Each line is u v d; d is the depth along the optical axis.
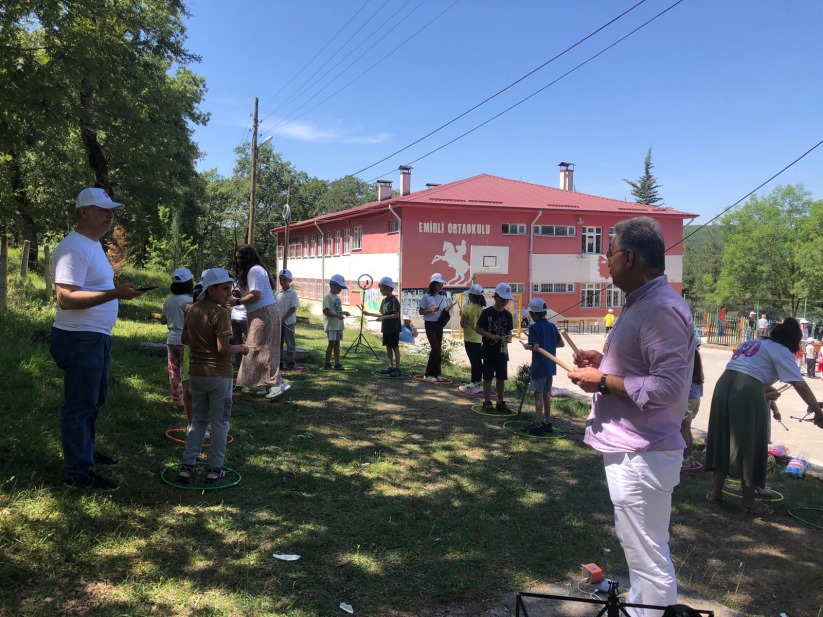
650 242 2.59
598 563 3.90
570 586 3.57
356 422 7.03
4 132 6.95
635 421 2.58
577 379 2.66
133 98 10.96
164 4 12.44
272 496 4.56
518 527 4.41
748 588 3.83
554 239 32.41
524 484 5.38
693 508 5.26
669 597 2.58
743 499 5.28
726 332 31.36
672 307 2.50
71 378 4.04
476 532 4.26
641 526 2.58
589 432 2.79
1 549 3.19
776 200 45.97
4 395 5.52
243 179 59.81
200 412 4.67
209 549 3.62
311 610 3.06
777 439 9.40
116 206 4.14
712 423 5.45
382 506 4.59
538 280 32.12
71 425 4.05
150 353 9.60
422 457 5.93
